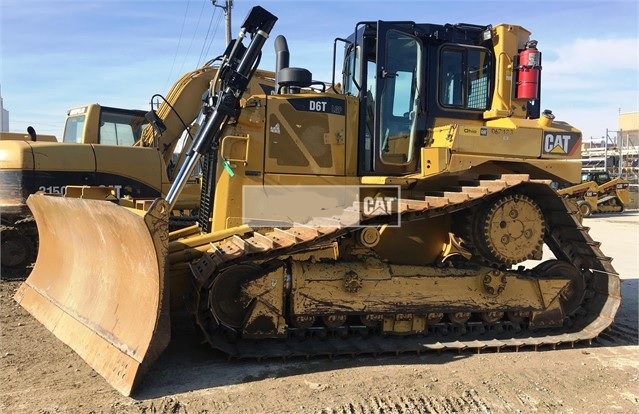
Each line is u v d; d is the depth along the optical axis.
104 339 4.62
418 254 5.73
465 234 5.55
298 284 5.00
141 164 8.80
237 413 3.86
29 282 6.46
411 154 5.72
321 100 5.60
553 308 5.69
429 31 5.72
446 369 4.83
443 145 5.46
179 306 5.05
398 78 5.66
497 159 5.47
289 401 4.06
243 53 5.32
